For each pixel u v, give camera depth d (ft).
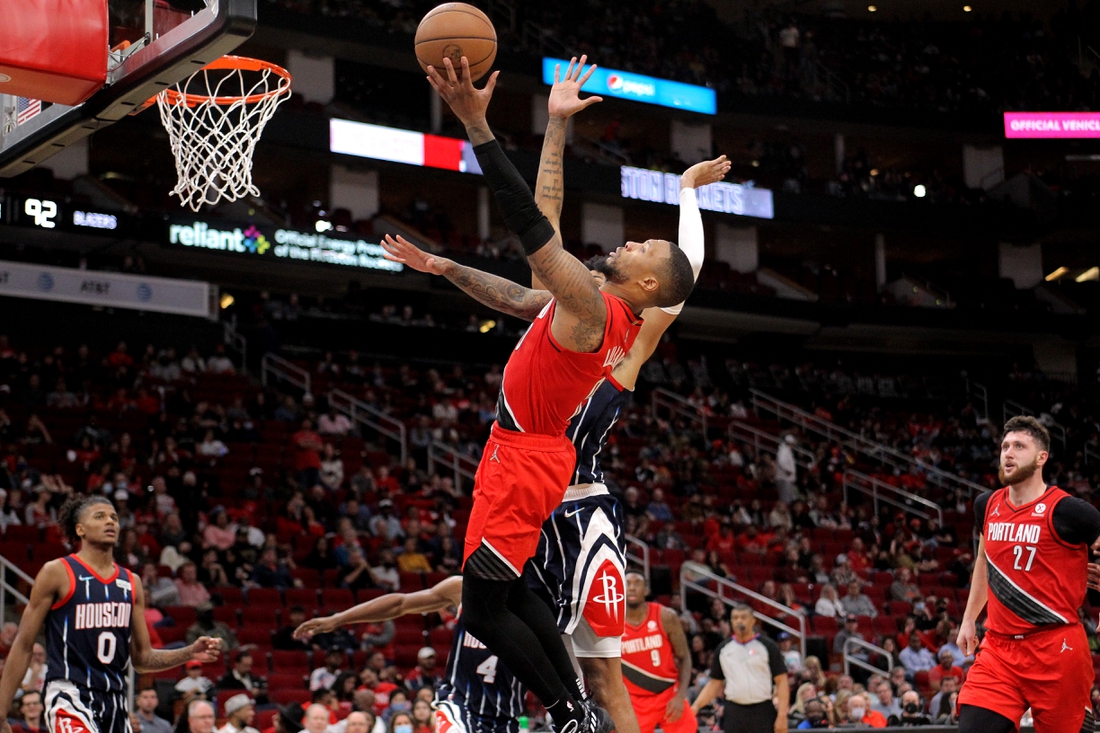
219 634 45.70
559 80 14.05
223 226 84.48
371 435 78.28
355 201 99.25
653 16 121.70
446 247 98.68
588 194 102.73
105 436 63.46
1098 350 123.13
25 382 68.18
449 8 12.95
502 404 12.35
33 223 77.10
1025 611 19.13
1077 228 115.44
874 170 130.00
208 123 26.02
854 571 71.97
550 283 11.55
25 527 51.78
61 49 21.17
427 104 109.09
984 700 19.53
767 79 122.11
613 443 82.48
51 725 18.51
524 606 12.53
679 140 116.26
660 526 69.77
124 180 91.04
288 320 86.53
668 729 30.76
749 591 60.39
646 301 12.61
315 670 46.34
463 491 73.97
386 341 89.51
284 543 59.00
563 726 12.10
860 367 121.80
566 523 14.16
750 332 116.57
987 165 123.85
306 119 89.76
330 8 97.66
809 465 90.48
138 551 50.85
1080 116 120.67
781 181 114.83
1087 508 18.75
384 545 59.26
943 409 110.22
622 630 14.37
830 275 119.65
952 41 132.67
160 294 77.56
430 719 34.47
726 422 94.94
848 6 134.21
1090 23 133.49
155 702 37.45
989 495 20.22
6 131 24.66
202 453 65.87
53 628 18.79
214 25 19.69
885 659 58.85
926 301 118.32
